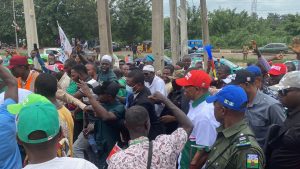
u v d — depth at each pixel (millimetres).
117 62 14672
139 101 5484
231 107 3414
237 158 3281
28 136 2473
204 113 4320
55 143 2580
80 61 10656
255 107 4637
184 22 21469
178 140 3340
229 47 62562
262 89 5961
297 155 3471
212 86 7617
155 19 12188
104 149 5695
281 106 4527
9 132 3312
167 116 5582
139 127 3355
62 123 4301
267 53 48062
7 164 3328
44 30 57344
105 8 12609
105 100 5562
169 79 9586
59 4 56656
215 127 4289
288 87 3633
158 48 12234
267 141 3668
